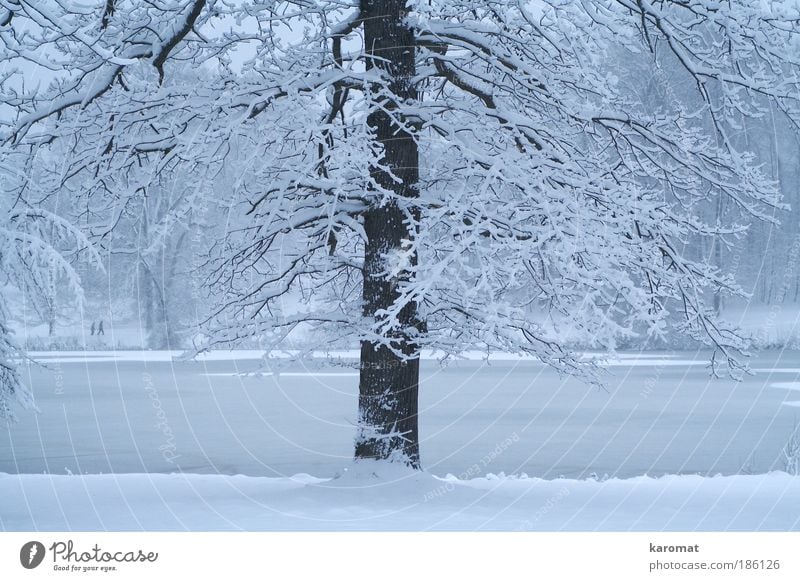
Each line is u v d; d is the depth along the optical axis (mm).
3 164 8125
